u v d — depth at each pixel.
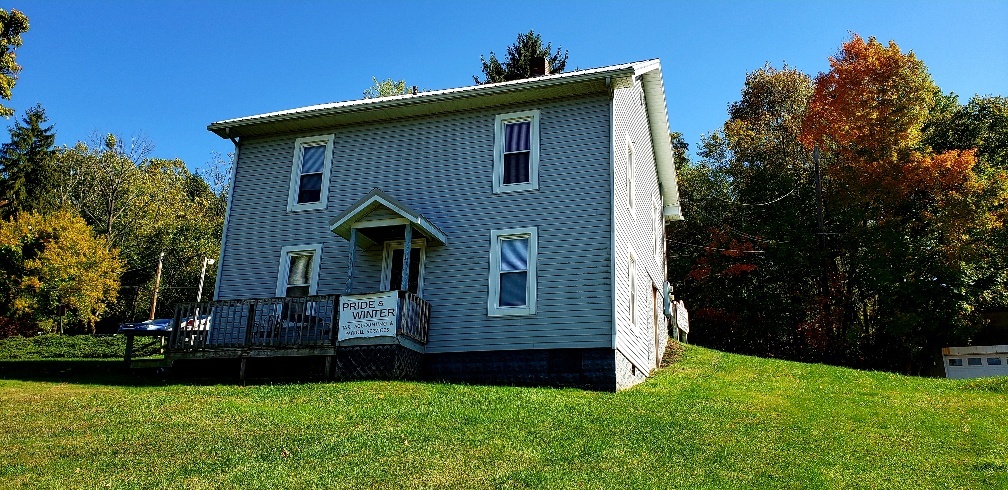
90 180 50.47
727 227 34.22
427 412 12.16
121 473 9.48
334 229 16.84
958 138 31.75
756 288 31.88
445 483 8.92
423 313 16.47
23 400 14.40
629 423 11.84
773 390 15.28
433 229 16.67
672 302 26.14
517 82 17.34
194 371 17.33
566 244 16.36
